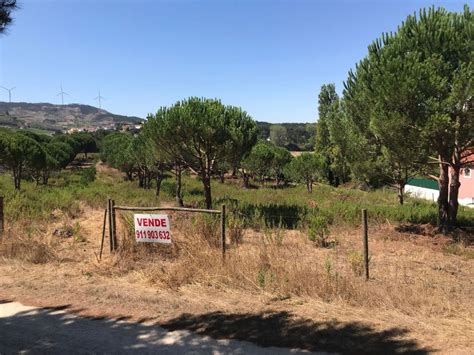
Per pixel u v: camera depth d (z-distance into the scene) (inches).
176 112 549.6
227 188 1364.4
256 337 182.5
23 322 203.3
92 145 3890.3
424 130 394.0
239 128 562.9
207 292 243.3
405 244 414.0
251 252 330.3
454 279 289.9
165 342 178.5
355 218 546.0
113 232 328.2
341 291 233.9
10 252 329.4
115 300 232.4
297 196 1058.1
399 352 167.0
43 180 1471.5
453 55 418.6
